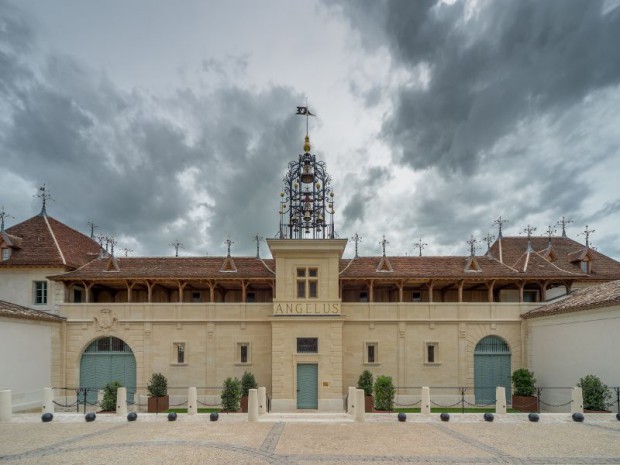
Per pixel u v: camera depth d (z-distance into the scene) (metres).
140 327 30.53
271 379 29.97
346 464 13.36
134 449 15.09
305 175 31.33
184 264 32.69
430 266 32.31
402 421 19.97
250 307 30.62
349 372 30.25
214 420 20.12
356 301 34.16
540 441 16.22
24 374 27.16
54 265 31.61
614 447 15.37
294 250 29.06
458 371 30.34
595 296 25.38
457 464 13.38
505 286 33.91
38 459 13.98
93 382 30.41
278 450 14.95
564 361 26.67
